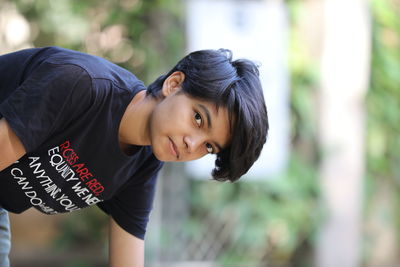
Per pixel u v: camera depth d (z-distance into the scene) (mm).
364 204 6500
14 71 2852
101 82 2674
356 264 6023
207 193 5930
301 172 5969
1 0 6086
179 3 5434
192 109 2688
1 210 3090
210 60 2744
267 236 6129
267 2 5465
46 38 6242
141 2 5598
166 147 2723
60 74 2600
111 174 2863
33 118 2576
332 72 5891
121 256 3244
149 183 3174
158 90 2809
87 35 5957
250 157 2760
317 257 6004
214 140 2719
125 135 2812
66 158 2766
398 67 6438
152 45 5570
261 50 5449
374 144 6473
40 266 6332
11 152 2611
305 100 5914
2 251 3094
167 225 5625
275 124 5527
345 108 5906
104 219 6344
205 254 5902
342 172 5949
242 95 2670
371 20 6230
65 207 2955
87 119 2695
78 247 6488
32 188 2844
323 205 5957
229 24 5406
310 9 5891
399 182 6707
